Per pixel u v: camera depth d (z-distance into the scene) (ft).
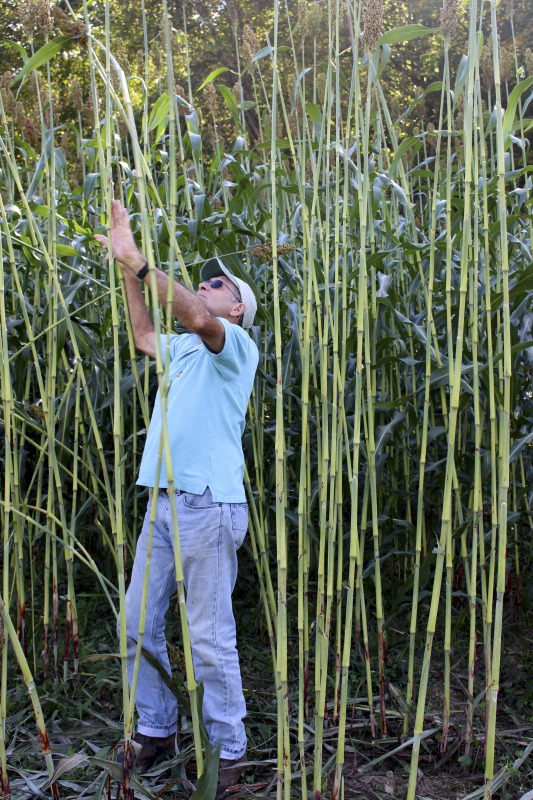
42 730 6.98
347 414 11.55
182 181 11.84
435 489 12.77
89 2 8.07
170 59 5.96
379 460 10.05
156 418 7.97
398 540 12.95
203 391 7.79
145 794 7.44
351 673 11.12
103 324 11.48
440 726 9.48
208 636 7.79
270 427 12.37
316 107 10.73
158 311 5.71
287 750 6.89
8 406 7.57
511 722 9.92
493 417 8.02
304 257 8.55
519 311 10.00
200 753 6.54
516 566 12.62
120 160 11.94
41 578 13.48
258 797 7.54
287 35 23.35
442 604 12.49
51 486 10.30
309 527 10.00
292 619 12.42
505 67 10.50
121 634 6.55
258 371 10.79
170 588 8.14
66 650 10.68
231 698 7.95
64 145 17.60
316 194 8.29
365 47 8.33
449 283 7.88
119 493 6.65
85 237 11.58
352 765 8.87
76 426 10.38
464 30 30.55
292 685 10.73
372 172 11.28
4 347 7.56
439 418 13.01
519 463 13.29
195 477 7.63
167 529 7.77
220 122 29.37
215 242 10.78
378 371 11.93
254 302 8.64
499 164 7.14
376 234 12.28
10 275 11.93
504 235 7.23
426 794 8.28
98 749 8.83
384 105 11.18
